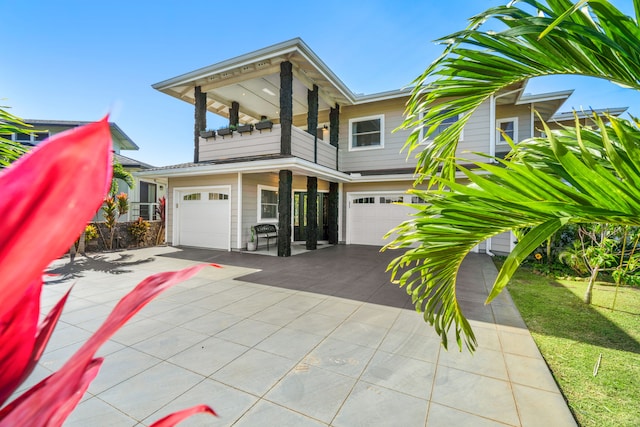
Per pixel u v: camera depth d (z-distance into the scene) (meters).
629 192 0.97
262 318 3.81
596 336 3.44
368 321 3.72
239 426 1.97
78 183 0.32
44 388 0.49
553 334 3.49
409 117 1.90
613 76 1.29
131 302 0.53
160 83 9.55
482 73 1.54
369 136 11.45
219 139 9.51
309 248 10.10
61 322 3.65
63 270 6.79
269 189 10.88
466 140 9.63
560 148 1.01
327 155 10.55
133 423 1.99
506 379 2.48
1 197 0.31
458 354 2.89
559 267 6.79
